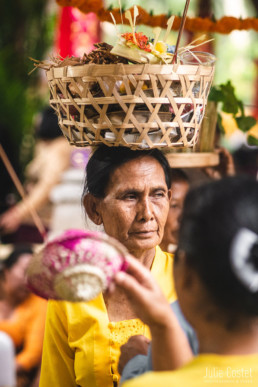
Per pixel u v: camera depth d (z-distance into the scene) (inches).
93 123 76.6
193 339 65.2
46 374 89.2
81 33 210.4
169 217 104.0
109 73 72.7
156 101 73.9
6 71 265.1
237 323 52.7
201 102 78.3
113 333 83.2
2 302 162.1
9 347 115.0
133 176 81.9
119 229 82.9
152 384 50.8
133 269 56.7
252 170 143.6
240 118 117.1
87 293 55.9
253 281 51.1
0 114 258.2
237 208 52.6
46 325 89.4
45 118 204.5
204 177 112.0
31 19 267.0
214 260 51.8
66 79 76.0
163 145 76.9
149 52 76.0
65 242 56.4
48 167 202.2
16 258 162.4
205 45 111.9
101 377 82.7
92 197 86.8
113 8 99.1
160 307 54.8
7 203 214.4
